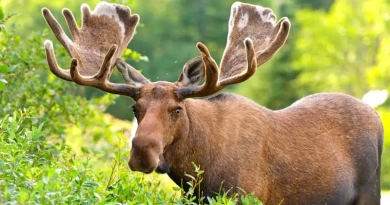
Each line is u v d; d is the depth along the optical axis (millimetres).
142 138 12688
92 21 14500
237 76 13430
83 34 14391
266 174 13891
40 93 17281
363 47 70000
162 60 69375
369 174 14812
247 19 14469
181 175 13469
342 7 70562
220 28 74250
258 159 13727
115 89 13438
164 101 13062
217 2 74500
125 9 14648
